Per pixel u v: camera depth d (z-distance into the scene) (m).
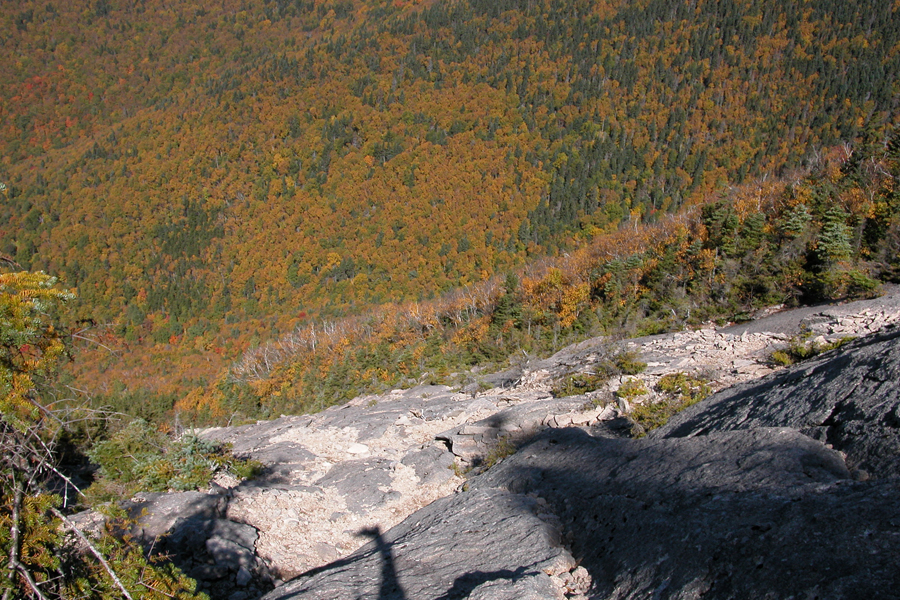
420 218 144.25
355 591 4.41
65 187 197.50
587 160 146.25
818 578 2.78
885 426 4.30
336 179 176.38
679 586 3.34
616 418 8.77
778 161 118.38
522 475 6.55
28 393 4.01
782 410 5.62
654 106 163.12
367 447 10.99
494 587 3.79
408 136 189.12
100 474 9.50
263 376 54.16
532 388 13.12
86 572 4.04
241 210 176.00
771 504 3.62
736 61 167.50
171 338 118.38
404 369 29.50
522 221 120.31
